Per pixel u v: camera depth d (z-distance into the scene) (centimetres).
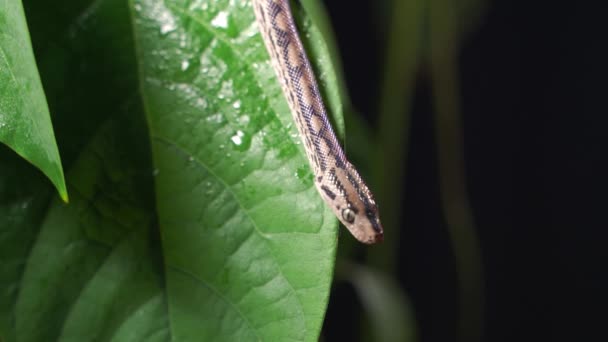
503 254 84
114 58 42
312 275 41
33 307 41
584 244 82
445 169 67
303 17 43
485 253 84
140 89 42
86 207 42
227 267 42
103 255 42
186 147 42
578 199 81
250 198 42
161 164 42
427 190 81
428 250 82
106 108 42
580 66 77
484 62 77
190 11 42
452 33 61
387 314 59
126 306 42
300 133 42
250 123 42
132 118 42
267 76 42
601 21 75
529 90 79
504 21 76
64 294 42
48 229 42
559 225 82
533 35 77
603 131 78
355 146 57
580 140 79
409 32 60
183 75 42
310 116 43
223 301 42
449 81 63
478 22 71
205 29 42
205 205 42
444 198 68
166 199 42
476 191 82
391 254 62
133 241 42
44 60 42
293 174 42
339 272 59
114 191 42
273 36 42
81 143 42
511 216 83
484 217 83
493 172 81
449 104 64
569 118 79
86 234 42
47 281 41
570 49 77
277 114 42
